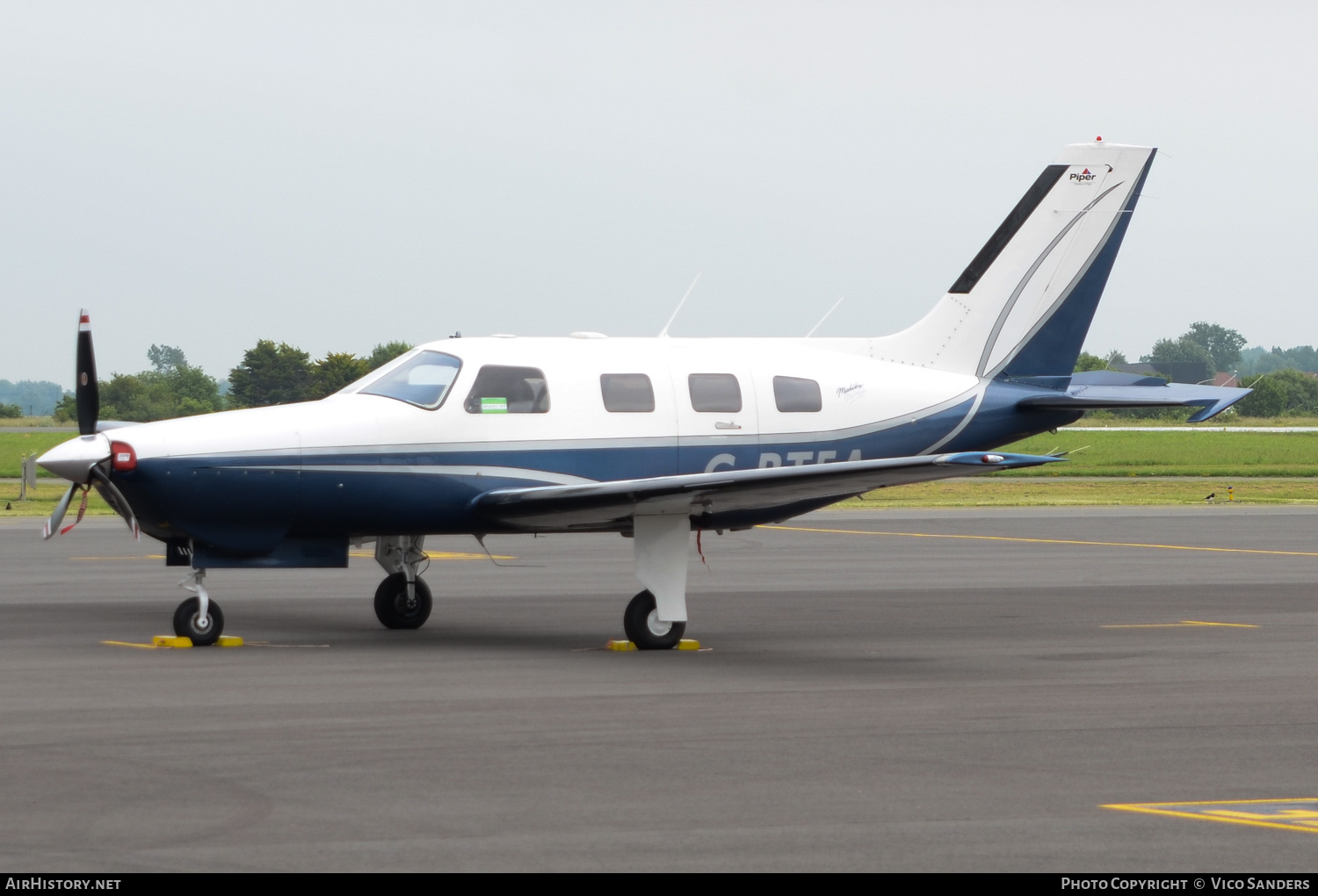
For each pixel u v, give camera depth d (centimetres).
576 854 2295
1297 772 2938
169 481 4662
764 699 3803
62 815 2508
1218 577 7588
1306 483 17888
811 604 6325
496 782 2784
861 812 2578
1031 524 11569
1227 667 4472
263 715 3491
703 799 2656
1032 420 6094
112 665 4331
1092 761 3031
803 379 5609
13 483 16000
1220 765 3000
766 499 4791
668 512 4916
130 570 7544
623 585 7025
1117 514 12838
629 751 3092
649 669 4359
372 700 3725
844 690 3984
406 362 5141
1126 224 6219
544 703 3712
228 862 2233
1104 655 4744
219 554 4878
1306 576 7638
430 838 2378
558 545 9569
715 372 5469
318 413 4909
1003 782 2825
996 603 6375
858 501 14600
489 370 5119
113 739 3181
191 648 4741
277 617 5712
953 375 6019
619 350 5409
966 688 4028
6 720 3397
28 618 5591
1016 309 6116
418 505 4981
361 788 2723
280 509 4825
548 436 5138
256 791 2697
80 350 5044
